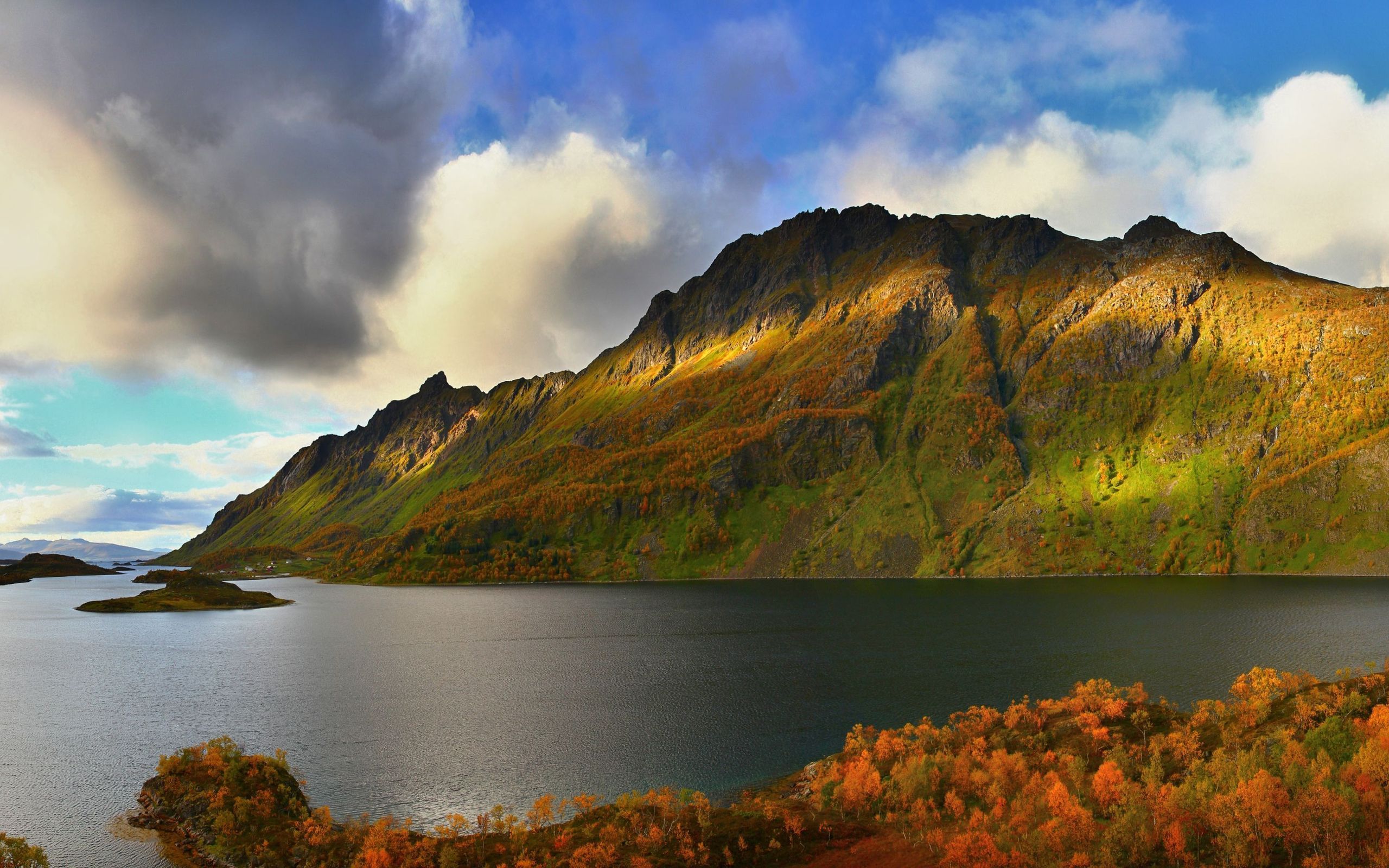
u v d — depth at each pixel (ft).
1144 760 238.89
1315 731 222.89
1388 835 164.04
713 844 210.38
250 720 367.25
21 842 205.46
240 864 213.25
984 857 184.75
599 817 228.84
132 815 252.42
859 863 197.88
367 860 198.80
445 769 289.12
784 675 431.84
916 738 279.28
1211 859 177.47
